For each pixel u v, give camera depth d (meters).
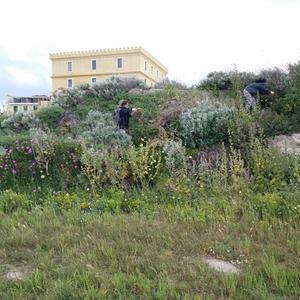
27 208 8.38
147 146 9.96
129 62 74.56
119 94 19.22
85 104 18.88
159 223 6.95
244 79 17.41
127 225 6.74
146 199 8.50
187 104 14.24
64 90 20.31
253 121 11.23
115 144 11.05
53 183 10.00
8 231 6.75
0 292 4.61
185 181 8.80
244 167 9.43
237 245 5.81
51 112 17.53
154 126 13.38
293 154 9.69
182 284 4.63
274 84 14.76
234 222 6.91
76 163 10.27
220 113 11.38
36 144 10.64
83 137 11.89
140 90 19.48
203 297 4.36
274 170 8.79
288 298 4.37
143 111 15.29
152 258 5.40
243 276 4.77
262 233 6.25
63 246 5.94
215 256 5.62
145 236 6.23
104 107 18.11
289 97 13.10
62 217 7.47
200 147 11.09
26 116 17.53
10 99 64.56
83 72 76.06
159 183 9.27
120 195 8.57
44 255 5.62
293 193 7.79
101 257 5.51
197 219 6.95
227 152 10.19
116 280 4.66
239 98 13.27
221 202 7.78
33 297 4.49
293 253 5.55
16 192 9.60
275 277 4.70
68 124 15.72
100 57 75.50
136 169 9.34
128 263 5.24
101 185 9.48
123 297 4.35
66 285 4.61
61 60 76.94
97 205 8.09
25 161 10.51
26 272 5.24
